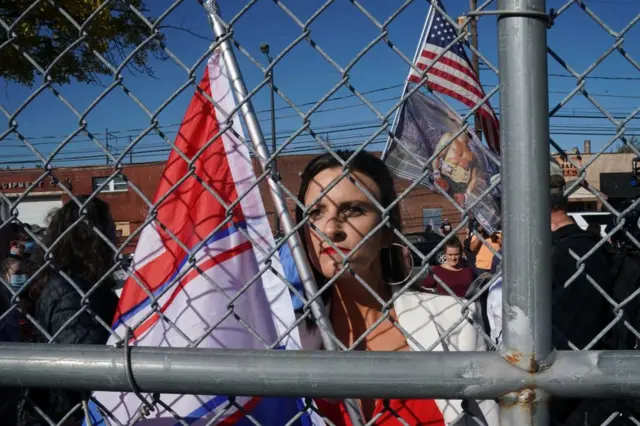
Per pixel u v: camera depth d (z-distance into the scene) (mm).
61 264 2570
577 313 2299
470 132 1334
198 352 1211
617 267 2414
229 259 1541
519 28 1099
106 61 1386
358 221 1636
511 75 1104
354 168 1641
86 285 2527
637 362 1084
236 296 1364
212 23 1414
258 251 1536
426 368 1134
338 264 1625
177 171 1605
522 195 1103
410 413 1615
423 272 1305
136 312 1582
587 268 2342
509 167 1111
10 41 1423
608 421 1301
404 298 1790
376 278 1800
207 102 1588
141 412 1457
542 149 1102
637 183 3787
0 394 1529
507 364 1109
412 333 1725
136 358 1220
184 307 1539
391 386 1143
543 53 1104
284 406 1565
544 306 1106
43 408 1884
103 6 1378
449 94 2170
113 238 2809
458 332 1709
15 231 2537
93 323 2373
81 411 1915
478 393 1120
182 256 1577
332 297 1826
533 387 1104
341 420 1627
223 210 1559
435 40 2186
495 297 1778
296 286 1793
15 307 1469
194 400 1527
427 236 9031
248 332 1532
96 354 1236
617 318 1257
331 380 1158
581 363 1094
